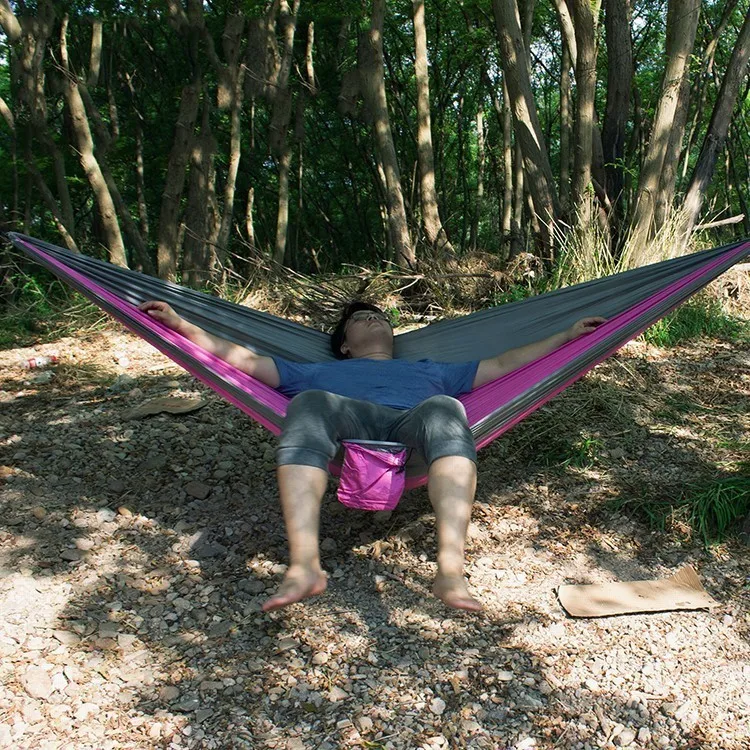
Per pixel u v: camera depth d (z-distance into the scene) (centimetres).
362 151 1388
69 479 372
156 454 400
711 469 382
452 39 1263
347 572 304
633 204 714
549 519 344
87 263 351
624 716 232
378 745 221
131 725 227
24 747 217
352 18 1125
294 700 238
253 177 1414
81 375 550
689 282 348
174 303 373
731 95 728
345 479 274
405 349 411
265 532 330
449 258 805
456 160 1686
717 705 236
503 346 398
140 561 309
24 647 256
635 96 1141
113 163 1108
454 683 244
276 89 922
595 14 803
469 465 261
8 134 969
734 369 542
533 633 268
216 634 267
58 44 1051
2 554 309
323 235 1634
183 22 855
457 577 234
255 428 437
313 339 408
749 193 1355
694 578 296
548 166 764
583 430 431
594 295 389
